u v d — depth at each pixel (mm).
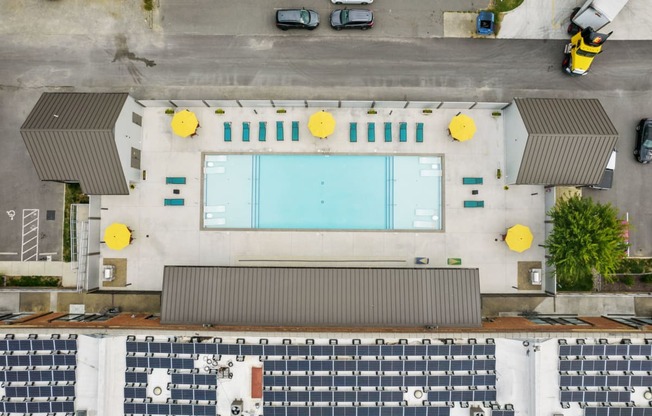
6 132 26547
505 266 25562
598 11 24500
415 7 26766
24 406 21344
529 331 21250
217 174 25859
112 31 26672
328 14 26672
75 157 22578
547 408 21062
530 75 26672
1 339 21547
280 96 26547
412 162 25938
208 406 21094
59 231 26406
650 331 21188
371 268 23484
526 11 26734
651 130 25875
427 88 26609
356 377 21344
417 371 21406
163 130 25703
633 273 26141
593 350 21188
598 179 23250
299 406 21250
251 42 26656
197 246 25609
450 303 23062
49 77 26672
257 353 21297
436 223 25781
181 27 26641
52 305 25922
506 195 25672
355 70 26578
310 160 26000
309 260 25656
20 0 26703
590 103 23641
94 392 21453
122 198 25547
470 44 26656
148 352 21531
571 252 22016
